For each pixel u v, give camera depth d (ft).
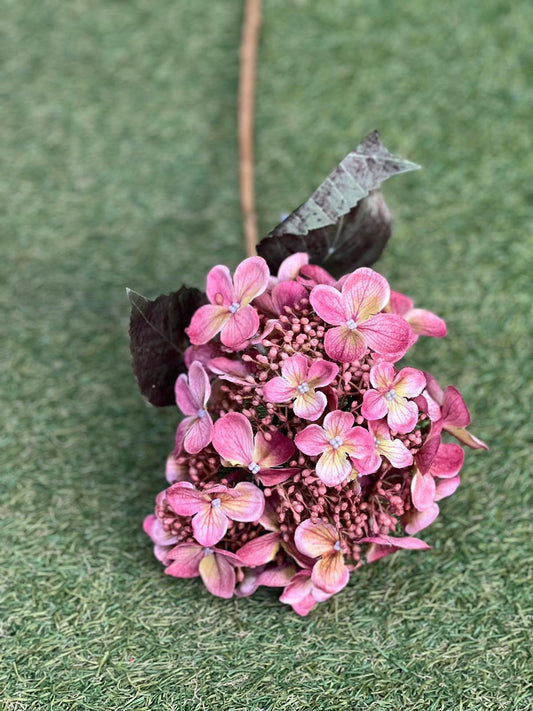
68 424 3.94
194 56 4.77
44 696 3.52
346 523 3.48
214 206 4.40
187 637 3.59
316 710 3.49
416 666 3.55
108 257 4.28
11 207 4.39
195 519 3.44
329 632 3.60
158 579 3.68
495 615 3.62
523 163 4.42
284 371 3.42
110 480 3.84
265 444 3.46
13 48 4.80
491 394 3.97
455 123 4.52
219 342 3.59
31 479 3.84
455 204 4.35
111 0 5.00
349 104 4.58
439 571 3.69
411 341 3.47
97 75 4.68
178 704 3.50
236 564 3.51
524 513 3.76
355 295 3.48
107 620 3.62
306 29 4.84
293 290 3.52
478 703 3.50
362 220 3.66
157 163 4.49
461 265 4.22
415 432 3.48
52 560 3.71
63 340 4.11
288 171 4.45
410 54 4.69
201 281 4.22
